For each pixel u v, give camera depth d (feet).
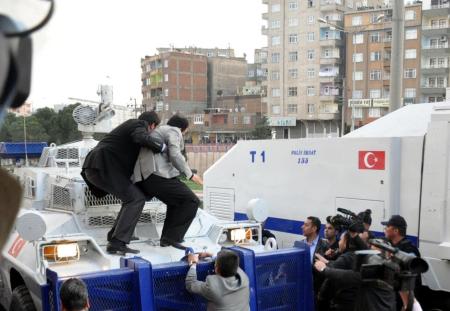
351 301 15.08
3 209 2.64
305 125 229.66
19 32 2.45
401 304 15.60
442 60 195.00
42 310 12.96
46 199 20.58
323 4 220.84
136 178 17.65
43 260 14.84
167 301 14.29
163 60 273.13
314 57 224.12
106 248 16.80
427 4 201.36
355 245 15.47
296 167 24.57
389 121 22.44
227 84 296.10
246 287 13.76
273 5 232.53
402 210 20.06
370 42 209.26
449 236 18.17
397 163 20.13
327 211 23.02
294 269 16.20
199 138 265.95
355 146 21.66
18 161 27.25
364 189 21.31
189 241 18.33
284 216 25.25
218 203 29.32
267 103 237.86
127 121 17.48
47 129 57.21
